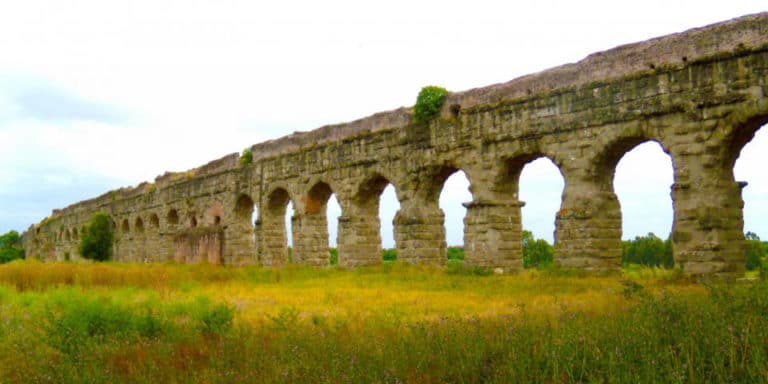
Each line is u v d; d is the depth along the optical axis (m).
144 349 15.41
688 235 28.47
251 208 60.97
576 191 32.78
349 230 46.44
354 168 46.50
